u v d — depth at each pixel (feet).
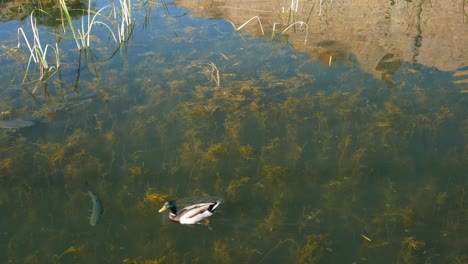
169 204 25.50
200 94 37.29
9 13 54.08
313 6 56.13
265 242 24.35
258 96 36.99
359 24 50.70
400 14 53.01
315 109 35.24
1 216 25.90
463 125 32.73
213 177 28.94
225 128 33.50
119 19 52.37
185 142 32.09
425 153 30.37
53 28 50.03
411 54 43.27
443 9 53.93
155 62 42.80
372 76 39.65
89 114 35.27
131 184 28.35
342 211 26.18
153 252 23.88
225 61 42.70
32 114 35.35
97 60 43.37
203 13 54.24
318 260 23.20
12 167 29.63
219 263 23.24
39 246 24.08
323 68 41.14
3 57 43.83
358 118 34.09
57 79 40.24
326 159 30.17
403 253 23.41
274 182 28.40
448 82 38.19
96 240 24.50
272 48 45.21
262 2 57.31
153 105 36.24
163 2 57.52
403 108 34.86
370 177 28.58
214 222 25.62
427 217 25.55
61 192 27.71
